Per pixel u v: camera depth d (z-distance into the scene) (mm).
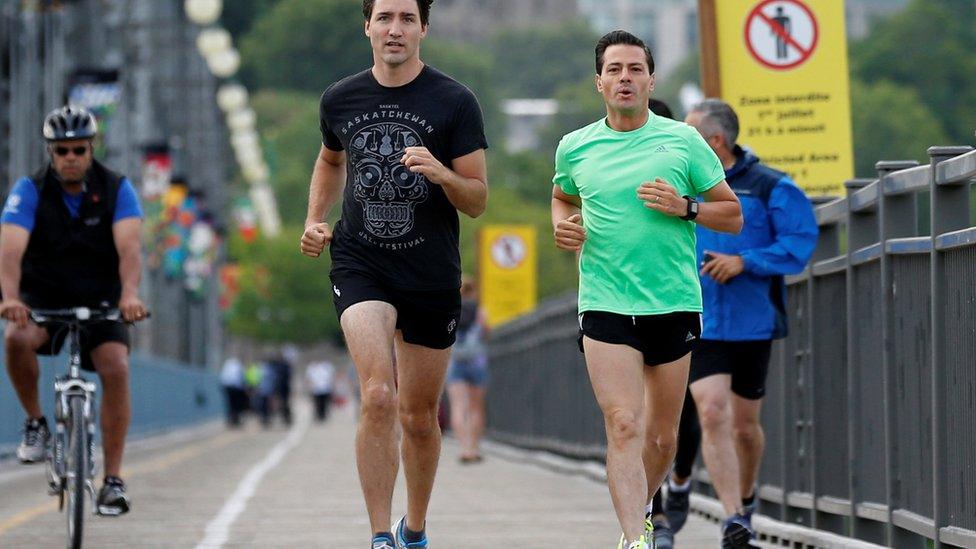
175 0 111688
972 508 16891
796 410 24531
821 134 28000
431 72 17266
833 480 22641
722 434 20781
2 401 40812
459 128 17094
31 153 59281
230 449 61844
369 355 16734
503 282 89625
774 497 25562
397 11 17047
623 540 16750
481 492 34312
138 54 83000
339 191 18234
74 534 19250
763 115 28094
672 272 17266
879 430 20484
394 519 27234
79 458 19422
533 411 53031
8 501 30891
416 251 17078
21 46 59219
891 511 19688
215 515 27906
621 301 17188
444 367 17594
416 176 17000
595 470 38219
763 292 21109
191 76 125438
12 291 20375
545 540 23625
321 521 26734
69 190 20875
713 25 28125
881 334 20297
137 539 23516
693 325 17422
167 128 99375
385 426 16656
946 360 17734
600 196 17375
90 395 20359
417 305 17156
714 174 17453
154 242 83625
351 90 17266
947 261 17688
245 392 118250
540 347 51281
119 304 20688
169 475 41125
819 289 23375
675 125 17578
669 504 22125
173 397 83625
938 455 17812
